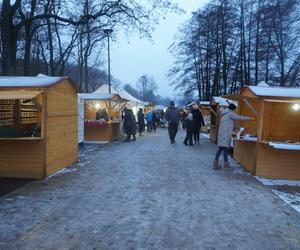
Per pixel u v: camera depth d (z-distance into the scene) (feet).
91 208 20.24
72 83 33.91
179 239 16.05
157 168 33.04
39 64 102.58
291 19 102.17
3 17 53.26
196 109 56.18
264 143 29.25
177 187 25.62
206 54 129.70
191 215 19.40
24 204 20.85
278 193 24.81
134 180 27.63
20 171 28.19
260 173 30.07
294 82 101.30
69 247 14.96
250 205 21.63
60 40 85.56
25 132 29.09
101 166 33.73
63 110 31.86
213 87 127.13
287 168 29.60
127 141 59.16
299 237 16.71
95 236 16.17
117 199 22.17
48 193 23.39
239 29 116.47
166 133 81.82
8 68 53.62
